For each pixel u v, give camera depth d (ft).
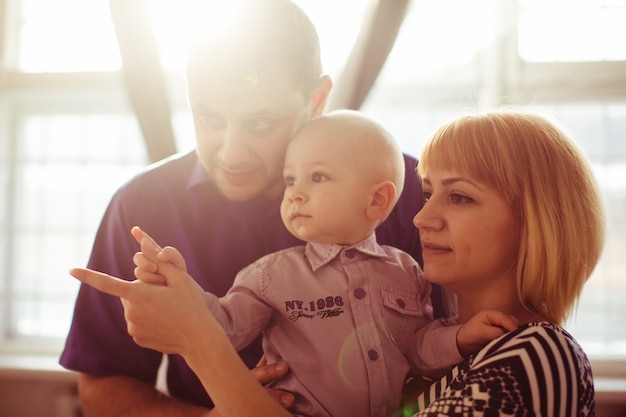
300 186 2.85
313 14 7.52
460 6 7.89
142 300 2.34
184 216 3.83
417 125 8.14
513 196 2.49
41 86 8.20
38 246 8.52
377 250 3.02
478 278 2.60
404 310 2.84
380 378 2.67
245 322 2.74
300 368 2.72
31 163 8.54
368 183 2.84
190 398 3.84
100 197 8.51
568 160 2.55
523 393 2.10
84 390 3.76
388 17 5.59
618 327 7.88
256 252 3.72
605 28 7.84
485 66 7.88
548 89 7.75
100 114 8.45
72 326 3.78
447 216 2.57
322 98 3.72
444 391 2.40
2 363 7.63
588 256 2.57
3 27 8.19
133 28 5.62
